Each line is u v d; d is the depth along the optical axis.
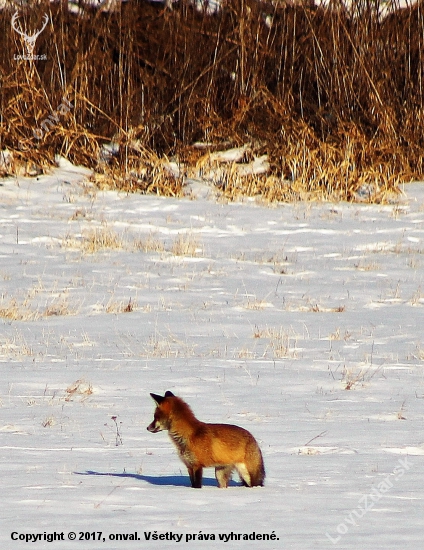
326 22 109.12
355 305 62.06
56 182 102.31
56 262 74.00
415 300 63.06
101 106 108.56
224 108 110.69
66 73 108.50
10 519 19.52
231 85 110.75
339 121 106.25
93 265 73.25
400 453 28.22
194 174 106.19
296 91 110.69
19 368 42.66
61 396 37.06
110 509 20.56
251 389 38.69
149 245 80.12
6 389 38.28
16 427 31.59
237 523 19.36
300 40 109.38
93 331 52.69
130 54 107.50
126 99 107.50
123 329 53.38
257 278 70.50
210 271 72.38
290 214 95.25
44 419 32.91
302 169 104.69
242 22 108.12
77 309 59.12
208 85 109.06
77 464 26.12
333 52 108.12
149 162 105.19
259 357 46.31
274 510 20.69
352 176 103.62
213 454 23.17
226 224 90.62
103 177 103.75
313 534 18.52
